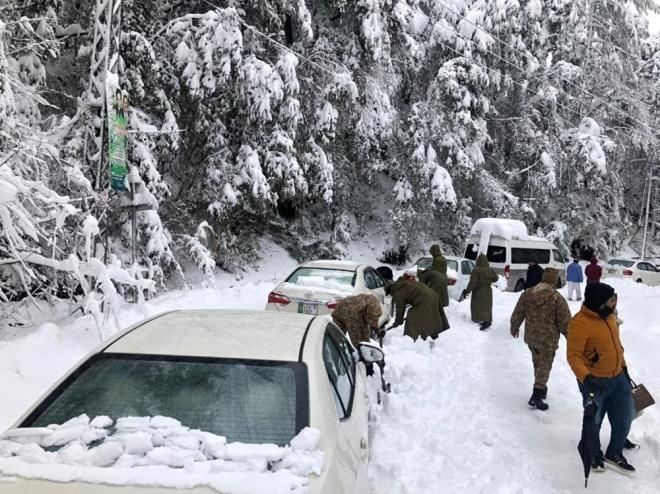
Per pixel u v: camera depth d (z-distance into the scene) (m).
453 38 25.97
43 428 2.51
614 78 33.53
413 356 8.66
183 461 2.26
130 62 13.52
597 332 5.06
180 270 13.96
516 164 30.53
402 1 24.52
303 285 8.93
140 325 3.39
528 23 29.81
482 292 12.03
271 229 24.47
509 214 27.12
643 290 19.95
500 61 28.33
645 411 6.77
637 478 5.02
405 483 4.60
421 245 27.88
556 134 30.17
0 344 6.18
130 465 2.25
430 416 6.32
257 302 12.29
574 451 5.59
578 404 7.07
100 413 2.63
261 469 2.24
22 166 8.15
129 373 2.83
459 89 24.98
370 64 22.08
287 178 17.72
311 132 19.81
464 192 28.16
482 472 4.87
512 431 6.04
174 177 18.05
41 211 7.83
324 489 2.20
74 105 14.72
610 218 33.28
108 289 7.29
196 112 16.66
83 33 13.97
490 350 10.05
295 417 2.58
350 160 25.66
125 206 9.95
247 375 2.79
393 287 9.30
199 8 17.61
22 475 2.17
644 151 35.75
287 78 16.77
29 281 8.12
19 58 11.69
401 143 26.06
